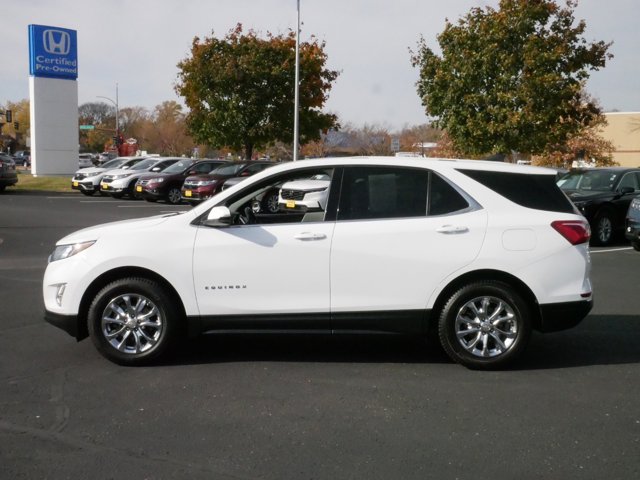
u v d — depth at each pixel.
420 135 57.34
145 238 5.82
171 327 5.86
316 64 29.28
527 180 5.94
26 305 8.30
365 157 6.16
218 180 23.05
